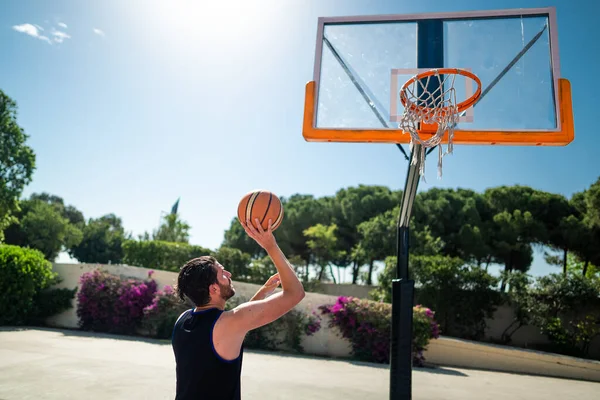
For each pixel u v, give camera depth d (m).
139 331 12.65
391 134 5.05
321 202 31.12
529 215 23.52
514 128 4.89
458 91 5.03
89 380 6.24
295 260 18.48
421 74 4.66
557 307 15.09
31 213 33.25
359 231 26.47
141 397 5.49
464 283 15.49
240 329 1.82
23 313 12.84
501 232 24.16
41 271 13.17
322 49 5.57
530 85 5.03
